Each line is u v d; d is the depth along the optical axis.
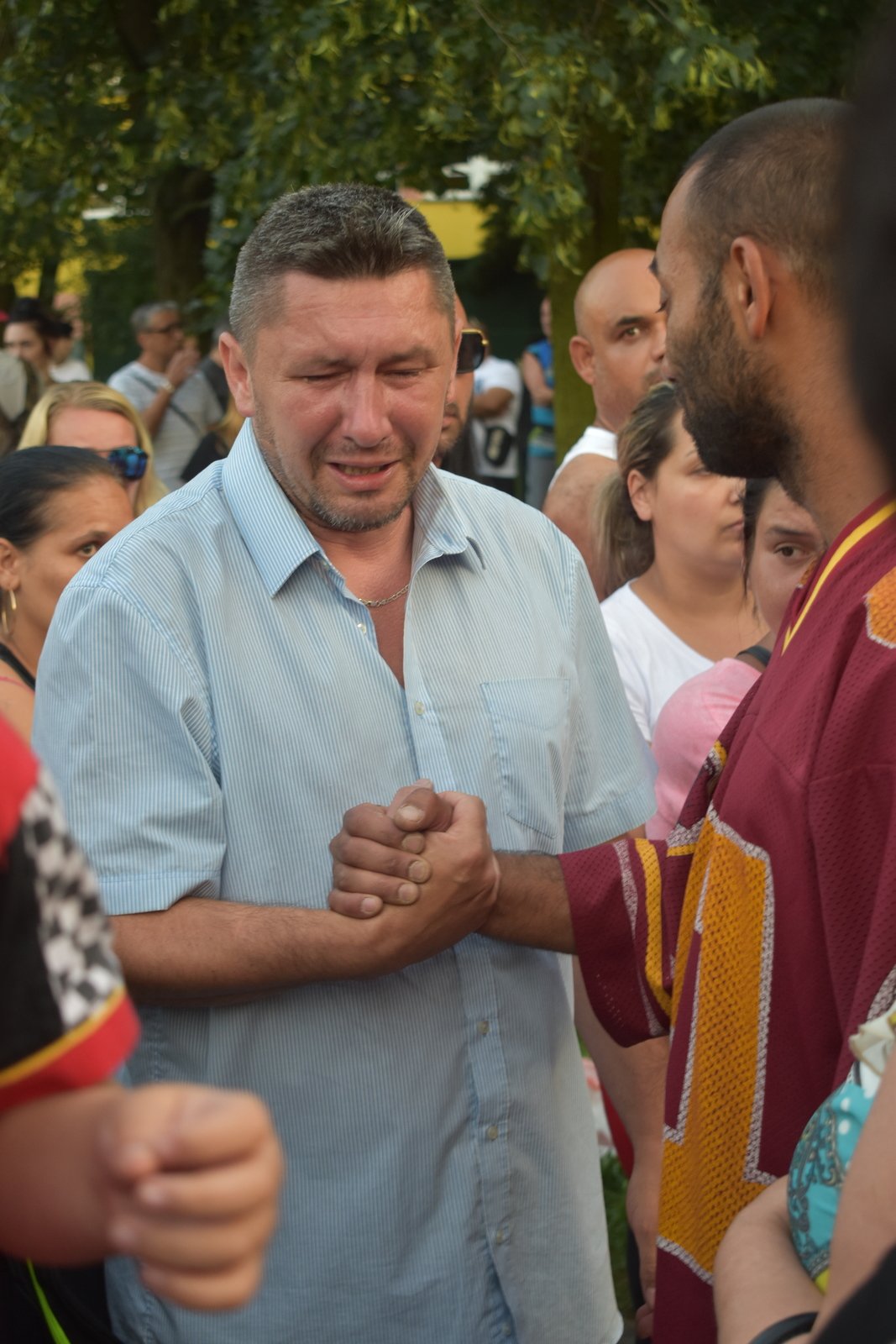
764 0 6.53
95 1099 0.91
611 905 1.90
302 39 6.11
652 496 3.11
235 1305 0.82
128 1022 0.96
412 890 1.75
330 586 1.89
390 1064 1.87
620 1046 2.11
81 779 1.81
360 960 1.76
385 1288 1.88
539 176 5.94
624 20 5.95
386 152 6.46
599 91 5.87
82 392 3.70
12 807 0.89
